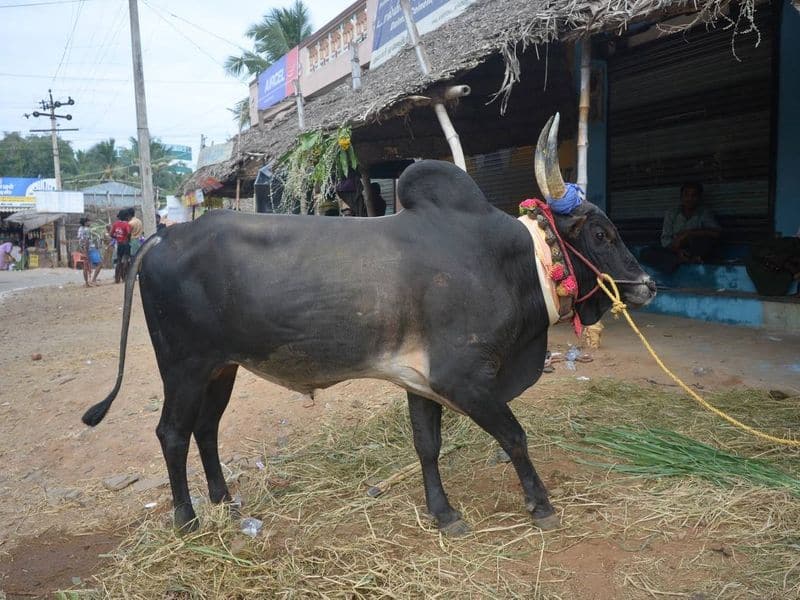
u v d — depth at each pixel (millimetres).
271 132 13672
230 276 3178
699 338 6402
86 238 17359
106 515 4074
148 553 3342
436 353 3084
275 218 3281
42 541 3791
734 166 7242
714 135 7414
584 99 5801
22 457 5074
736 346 6008
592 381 5242
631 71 8281
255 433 4961
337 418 4980
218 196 14812
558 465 3934
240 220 3279
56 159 35031
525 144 8953
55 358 7836
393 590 2873
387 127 8359
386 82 8375
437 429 3420
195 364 3326
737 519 3209
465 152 9188
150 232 17031
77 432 5344
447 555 3107
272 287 3129
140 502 4184
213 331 3250
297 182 7543
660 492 3529
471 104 8102
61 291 16109
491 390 3135
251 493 3977
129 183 49969
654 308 7863
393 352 3143
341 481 4008
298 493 3906
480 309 3076
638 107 8250
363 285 3076
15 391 6562
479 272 3104
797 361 5457
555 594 2781
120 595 3020
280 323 3135
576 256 3346
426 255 3098
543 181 3229
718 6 4570
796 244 6516
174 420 3385
